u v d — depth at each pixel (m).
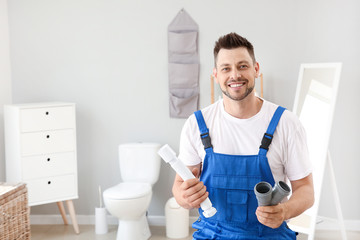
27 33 4.24
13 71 4.28
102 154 4.29
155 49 4.17
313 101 3.61
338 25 3.98
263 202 1.51
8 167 3.97
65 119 3.92
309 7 3.99
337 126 4.05
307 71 3.74
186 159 1.86
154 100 4.21
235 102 1.74
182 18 4.11
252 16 4.05
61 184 3.94
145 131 4.24
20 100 4.30
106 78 4.23
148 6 4.14
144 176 4.02
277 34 4.04
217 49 1.72
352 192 4.07
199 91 4.16
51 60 4.25
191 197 1.64
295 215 1.63
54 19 4.22
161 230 4.14
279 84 4.07
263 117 1.76
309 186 1.72
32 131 3.80
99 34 4.20
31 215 4.36
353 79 4.00
